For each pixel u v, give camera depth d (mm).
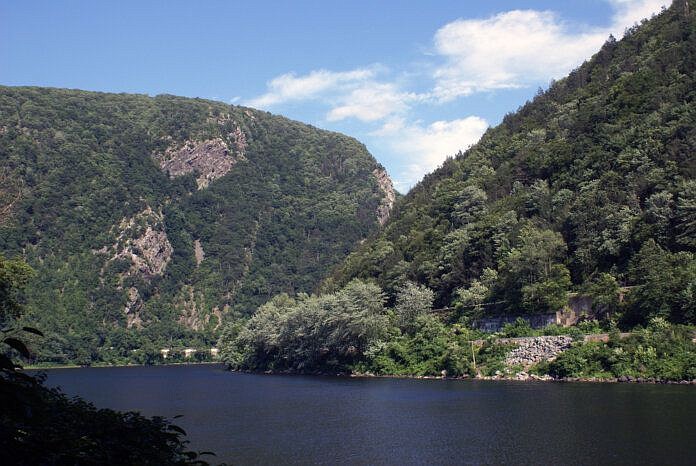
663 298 103812
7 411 16469
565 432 63344
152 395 122125
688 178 126250
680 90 155625
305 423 78938
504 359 116625
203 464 23078
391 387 112938
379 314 147750
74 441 19141
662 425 63281
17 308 98250
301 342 165375
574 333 109938
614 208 131250
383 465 55906
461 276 152250
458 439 64062
